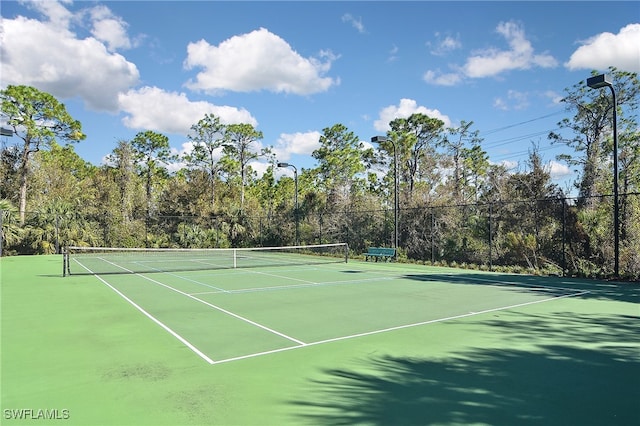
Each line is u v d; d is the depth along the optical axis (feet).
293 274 57.62
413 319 28.12
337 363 18.76
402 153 136.36
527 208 71.20
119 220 118.21
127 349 20.94
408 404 14.25
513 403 14.34
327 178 165.89
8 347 21.26
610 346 21.50
